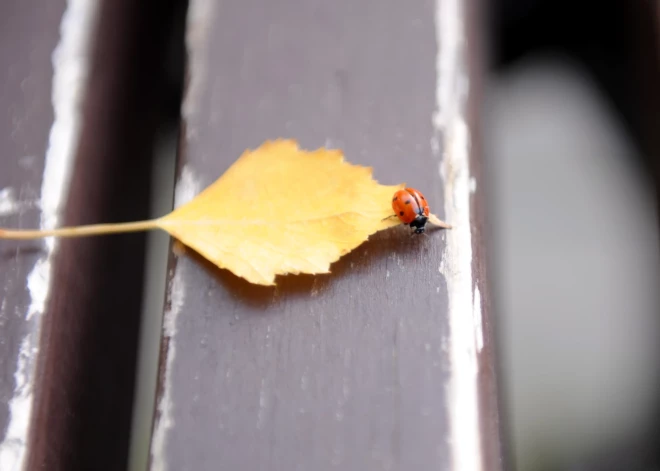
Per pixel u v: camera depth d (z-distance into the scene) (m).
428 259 0.24
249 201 0.24
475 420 0.23
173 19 0.30
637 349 0.33
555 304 0.35
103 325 0.26
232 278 0.24
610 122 0.36
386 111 0.25
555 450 0.32
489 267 0.25
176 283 0.24
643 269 0.35
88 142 0.25
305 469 0.22
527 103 0.38
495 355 0.24
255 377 0.23
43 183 0.25
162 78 0.30
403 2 0.26
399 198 0.23
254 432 0.23
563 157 0.38
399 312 0.23
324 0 0.26
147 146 0.29
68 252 0.24
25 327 0.24
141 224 0.24
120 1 0.27
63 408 0.24
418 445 0.22
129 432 0.27
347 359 0.23
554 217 0.37
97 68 0.26
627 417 0.32
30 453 0.23
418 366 0.23
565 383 0.33
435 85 0.25
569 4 0.31
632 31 0.29
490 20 0.31
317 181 0.24
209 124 0.25
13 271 0.24
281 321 0.23
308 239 0.24
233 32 0.26
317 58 0.25
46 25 0.26
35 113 0.25
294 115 0.25
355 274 0.24
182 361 0.23
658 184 0.30
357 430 0.23
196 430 0.23
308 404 0.23
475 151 0.25
